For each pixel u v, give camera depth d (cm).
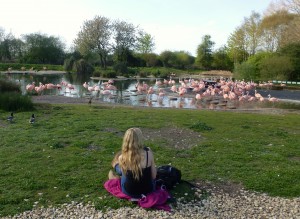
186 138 1109
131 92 3272
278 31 5838
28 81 4372
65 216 564
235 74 5394
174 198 633
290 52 4947
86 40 7175
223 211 606
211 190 696
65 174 747
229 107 2467
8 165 796
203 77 6950
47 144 973
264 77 4934
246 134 1200
